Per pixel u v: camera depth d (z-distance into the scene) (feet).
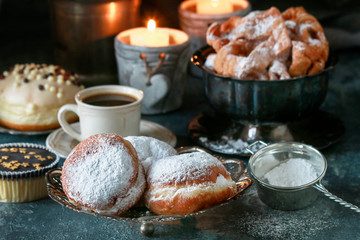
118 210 2.88
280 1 4.81
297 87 3.35
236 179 3.09
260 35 3.50
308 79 3.36
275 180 3.14
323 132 3.60
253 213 3.13
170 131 3.68
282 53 3.41
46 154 3.30
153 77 3.82
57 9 4.13
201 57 3.65
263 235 3.01
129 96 3.58
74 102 3.75
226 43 3.55
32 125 3.65
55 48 4.31
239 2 4.32
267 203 3.14
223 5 4.27
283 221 3.08
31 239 3.01
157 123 3.87
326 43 3.48
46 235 3.04
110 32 4.14
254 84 3.34
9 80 3.73
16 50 4.66
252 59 3.34
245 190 2.98
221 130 3.64
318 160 3.16
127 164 2.90
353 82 4.29
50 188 2.97
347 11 4.68
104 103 3.54
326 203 3.19
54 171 3.08
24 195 3.20
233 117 3.51
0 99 3.69
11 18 5.01
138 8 4.23
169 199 2.87
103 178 2.87
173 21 4.81
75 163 2.94
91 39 4.14
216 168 2.94
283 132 3.53
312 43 3.43
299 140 3.52
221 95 3.46
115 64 4.26
